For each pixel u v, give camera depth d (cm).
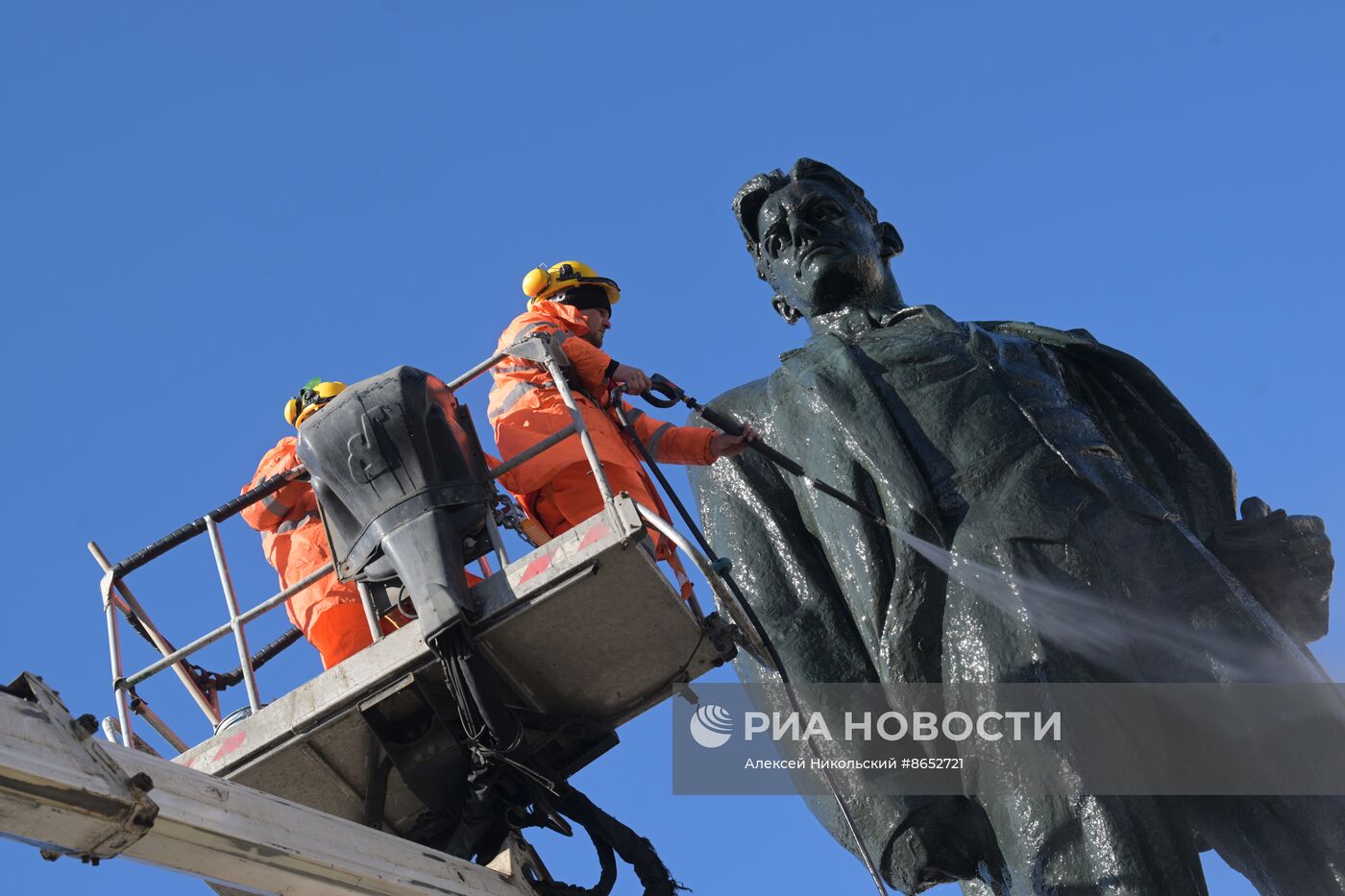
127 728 890
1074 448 1117
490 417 942
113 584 918
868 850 1064
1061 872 977
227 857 729
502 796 848
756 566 1170
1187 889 962
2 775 659
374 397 850
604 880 847
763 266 1326
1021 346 1196
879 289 1280
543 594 813
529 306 1002
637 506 816
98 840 690
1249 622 1053
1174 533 1090
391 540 837
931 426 1135
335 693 841
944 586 1083
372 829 782
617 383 938
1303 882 991
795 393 1190
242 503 918
